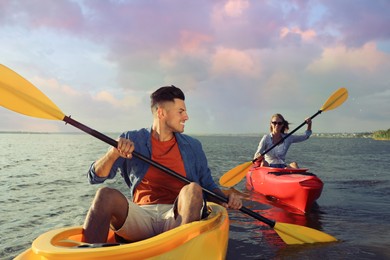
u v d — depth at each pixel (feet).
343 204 18.65
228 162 46.83
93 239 6.91
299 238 11.39
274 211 16.96
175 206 7.86
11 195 21.22
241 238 12.29
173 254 6.24
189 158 9.28
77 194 21.67
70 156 57.36
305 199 16.80
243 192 22.11
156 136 9.05
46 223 14.87
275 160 22.13
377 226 14.06
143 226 8.09
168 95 8.82
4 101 8.40
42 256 5.83
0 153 62.90
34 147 91.15
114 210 7.36
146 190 8.92
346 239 12.20
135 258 5.91
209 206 9.68
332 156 66.74
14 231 13.64
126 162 9.02
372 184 26.58
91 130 8.23
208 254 6.82
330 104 21.44
